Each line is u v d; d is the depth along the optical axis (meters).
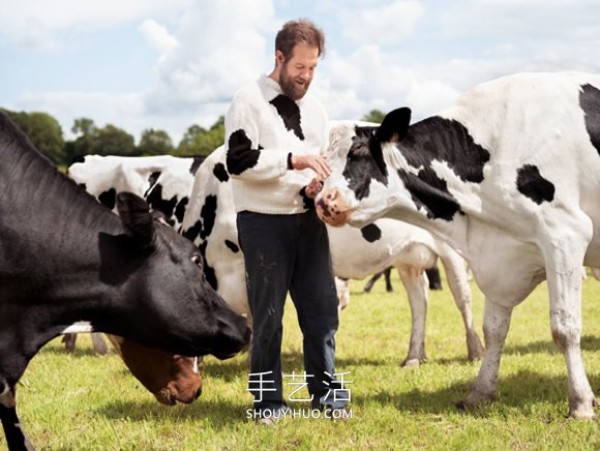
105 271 4.19
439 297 15.10
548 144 5.27
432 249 7.82
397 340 9.81
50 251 4.09
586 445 4.66
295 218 5.14
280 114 5.07
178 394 4.93
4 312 4.09
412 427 5.23
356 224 5.41
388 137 5.33
